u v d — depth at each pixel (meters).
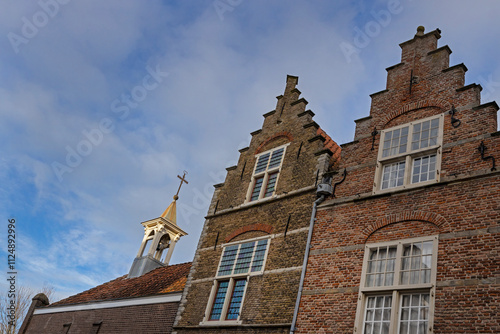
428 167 10.80
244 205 14.81
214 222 15.61
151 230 25.77
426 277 9.12
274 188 14.48
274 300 11.53
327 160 13.36
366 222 10.86
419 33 13.66
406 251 9.78
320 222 11.87
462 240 9.05
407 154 11.25
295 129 15.46
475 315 8.09
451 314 8.36
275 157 15.36
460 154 10.29
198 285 14.27
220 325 12.39
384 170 11.65
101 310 19.05
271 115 17.12
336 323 9.80
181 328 13.65
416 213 10.10
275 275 12.02
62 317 21.39
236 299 12.75
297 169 14.02
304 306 10.62
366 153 12.23
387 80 13.43
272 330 11.05
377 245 10.29
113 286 22.88
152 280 20.34
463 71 11.89
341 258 10.72
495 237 8.67
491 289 8.16
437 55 12.71
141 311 16.69
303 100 16.17
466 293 8.40
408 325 8.88
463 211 9.42
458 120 10.85
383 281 9.72
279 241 12.68
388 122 12.41
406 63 13.32
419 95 12.23
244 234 14.07
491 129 10.16
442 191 10.02
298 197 13.17
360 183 11.74
